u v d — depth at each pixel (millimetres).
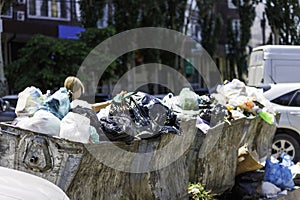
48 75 35938
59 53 36719
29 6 47094
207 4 52688
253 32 65125
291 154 19375
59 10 49031
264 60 26984
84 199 7516
